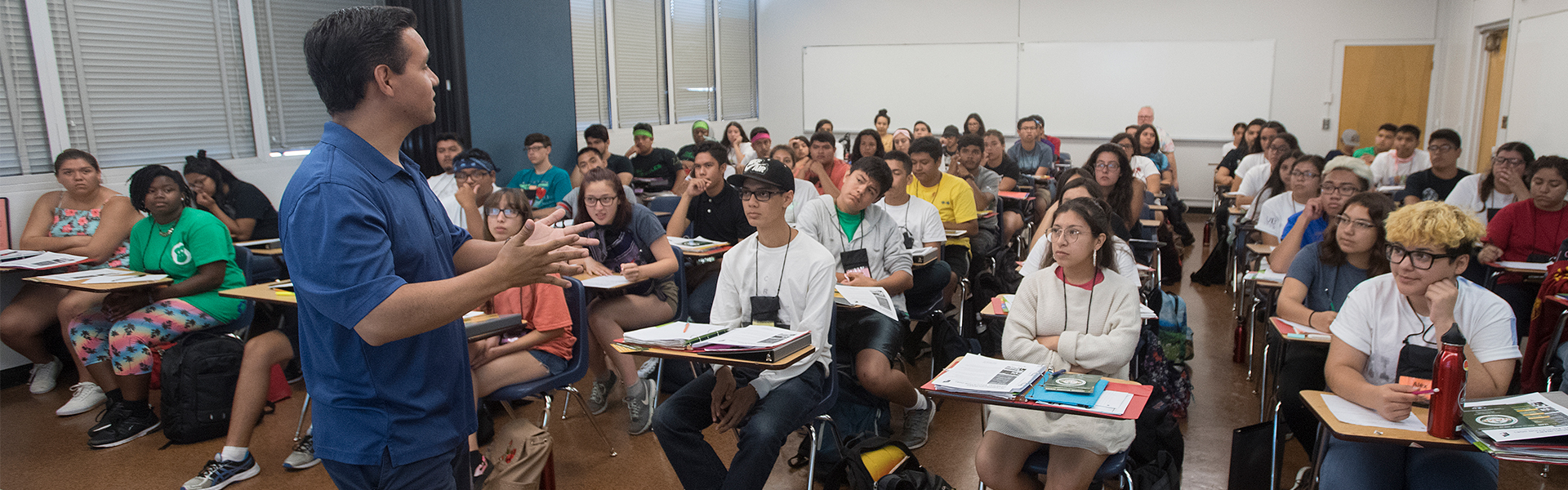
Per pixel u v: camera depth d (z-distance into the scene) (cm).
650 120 913
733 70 1081
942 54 1057
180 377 324
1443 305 197
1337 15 920
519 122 634
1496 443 161
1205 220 936
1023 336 241
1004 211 602
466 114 581
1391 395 181
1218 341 458
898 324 296
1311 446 263
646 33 892
